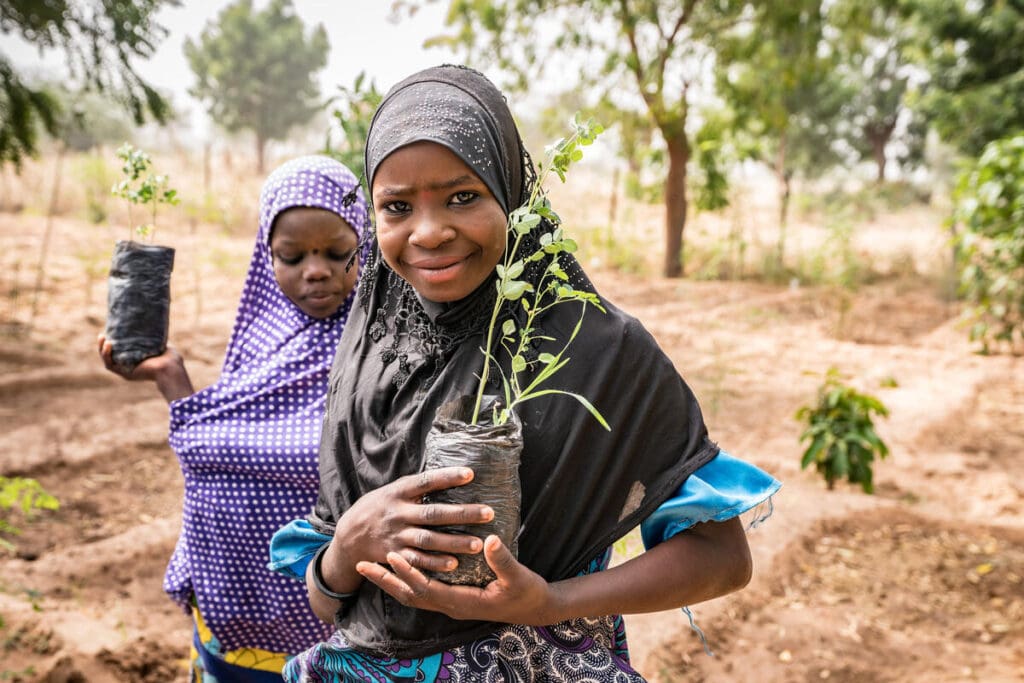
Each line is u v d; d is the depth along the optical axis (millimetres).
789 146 37969
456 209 1408
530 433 1458
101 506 5434
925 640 4324
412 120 1396
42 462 5887
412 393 1560
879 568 5031
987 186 9883
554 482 1443
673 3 15578
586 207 23219
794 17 15547
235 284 13414
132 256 2301
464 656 1463
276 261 2219
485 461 1314
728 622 4309
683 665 3908
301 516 2139
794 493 5902
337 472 1644
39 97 9664
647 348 1520
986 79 19156
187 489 2225
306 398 2154
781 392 8812
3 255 13602
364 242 1750
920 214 32750
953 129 19344
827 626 4391
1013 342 10906
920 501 6066
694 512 1478
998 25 18125
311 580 1585
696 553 1520
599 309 1526
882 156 43906
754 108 17031
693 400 1584
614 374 1484
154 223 2391
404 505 1357
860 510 5652
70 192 21469
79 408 7176
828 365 10039
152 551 4750
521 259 1535
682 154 16672
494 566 1280
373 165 1438
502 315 1521
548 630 1509
